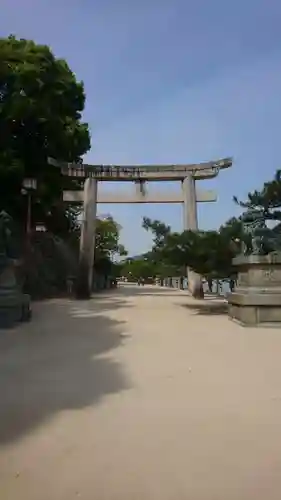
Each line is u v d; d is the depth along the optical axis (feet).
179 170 115.44
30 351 33.01
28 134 74.43
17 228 85.25
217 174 114.21
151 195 119.24
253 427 17.28
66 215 125.18
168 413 18.84
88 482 12.95
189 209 114.21
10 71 65.77
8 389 22.49
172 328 47.37
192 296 107.34
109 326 48.73
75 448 15.26
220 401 20.53
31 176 79.51
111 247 186.29
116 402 20.34
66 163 111.14
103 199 119.55
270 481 13.08
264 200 56.13
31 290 102.73
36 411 19.03
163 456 14.69
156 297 111.14
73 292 127.54
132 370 26.73
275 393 21.89
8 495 12.19
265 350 33.81
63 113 83.92
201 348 34.60
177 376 25.25
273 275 50.90
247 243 56.08
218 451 15.07
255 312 49.80
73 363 28.73
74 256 137.28
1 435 16.35
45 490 12.49
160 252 71.10
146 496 12.23
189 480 13.12
